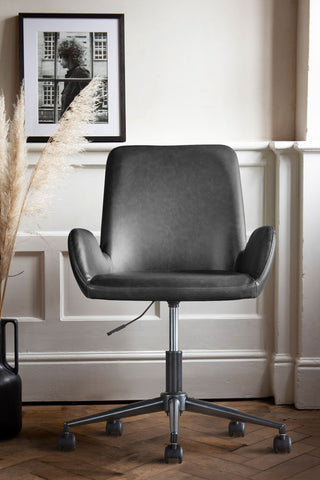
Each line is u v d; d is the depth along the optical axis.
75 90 2.53
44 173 2.14
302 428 2.16
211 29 2.56
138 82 2.55
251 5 2.57
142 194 2.20
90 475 1.73
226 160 2.23
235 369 2.54
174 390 1.95
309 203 2.43
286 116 2.60
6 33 2.53
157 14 2.55
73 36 2.53
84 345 2.51
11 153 2.09
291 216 2.48
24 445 2.00
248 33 2.57
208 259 2.16
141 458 1.87
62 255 2.51
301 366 2.43
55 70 2.52
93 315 2.52
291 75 2.59
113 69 2.54
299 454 1.90
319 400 2.42
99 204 2.53
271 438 2.05
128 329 2.52
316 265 2.44
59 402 2.50
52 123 2.53
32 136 2.52
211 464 1.81
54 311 2.50
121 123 2.54
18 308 2.51
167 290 1.74
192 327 2.54
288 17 2.58
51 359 2.49
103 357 2.50
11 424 2.05
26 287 2.51
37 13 2.51
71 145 2.14
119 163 2.23
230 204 2.19
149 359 2.51
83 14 2.51
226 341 2.55
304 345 2.44
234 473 1.74
